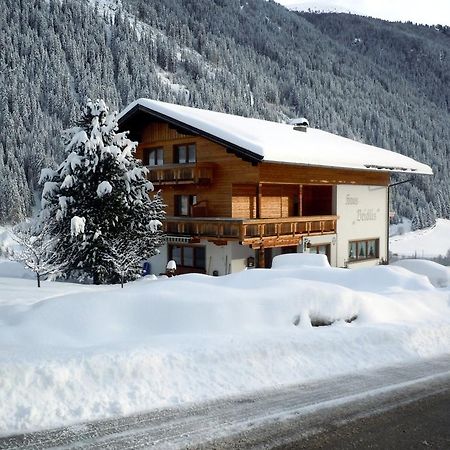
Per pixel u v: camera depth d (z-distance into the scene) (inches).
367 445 216.1
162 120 1007.6
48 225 719.7
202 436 217.8
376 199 1124.5
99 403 240.2
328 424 233.9
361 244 1098.1
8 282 652.1
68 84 3489.2
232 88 4384.8
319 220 971.9
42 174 799.1
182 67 4783.5
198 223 887.7
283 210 1007.0
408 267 724.0
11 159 2433.6
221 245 876.6
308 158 882.1
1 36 3587.6
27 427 219.8
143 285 401.7
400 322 384.2
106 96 3491.6
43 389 241.0
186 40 5364.2
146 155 1065.5
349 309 379.9
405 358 327.6
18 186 2331.4
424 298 448.8
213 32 6058.1
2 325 324.2
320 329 347.9
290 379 282.4
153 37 5128.0
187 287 377.7
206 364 280.2
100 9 5388.8
